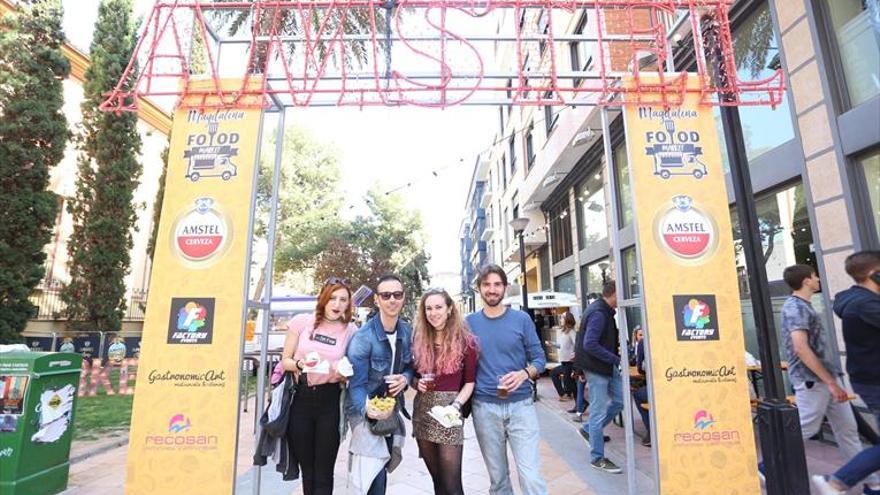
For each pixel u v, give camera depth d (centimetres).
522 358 321
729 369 334
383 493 325
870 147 477
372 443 299
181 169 348
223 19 805
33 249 1098
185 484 309
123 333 1617
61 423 424
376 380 311
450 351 309
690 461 322
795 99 566
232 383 319
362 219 3153
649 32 395
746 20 673
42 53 1159
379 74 367
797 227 585
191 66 364
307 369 307
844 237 501
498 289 325
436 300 312
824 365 370
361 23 753
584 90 350
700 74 367
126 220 1540
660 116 364
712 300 341
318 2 357
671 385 330
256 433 339
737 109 363
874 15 487
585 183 1366
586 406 785
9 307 1063
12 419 383
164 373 321
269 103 369
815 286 394
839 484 299
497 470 314
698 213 352
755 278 342
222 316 327
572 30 1153
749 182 351
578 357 506
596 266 1291
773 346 335
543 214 1842
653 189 353
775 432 321
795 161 567
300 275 2859
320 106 361
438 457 306
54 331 1412
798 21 562
